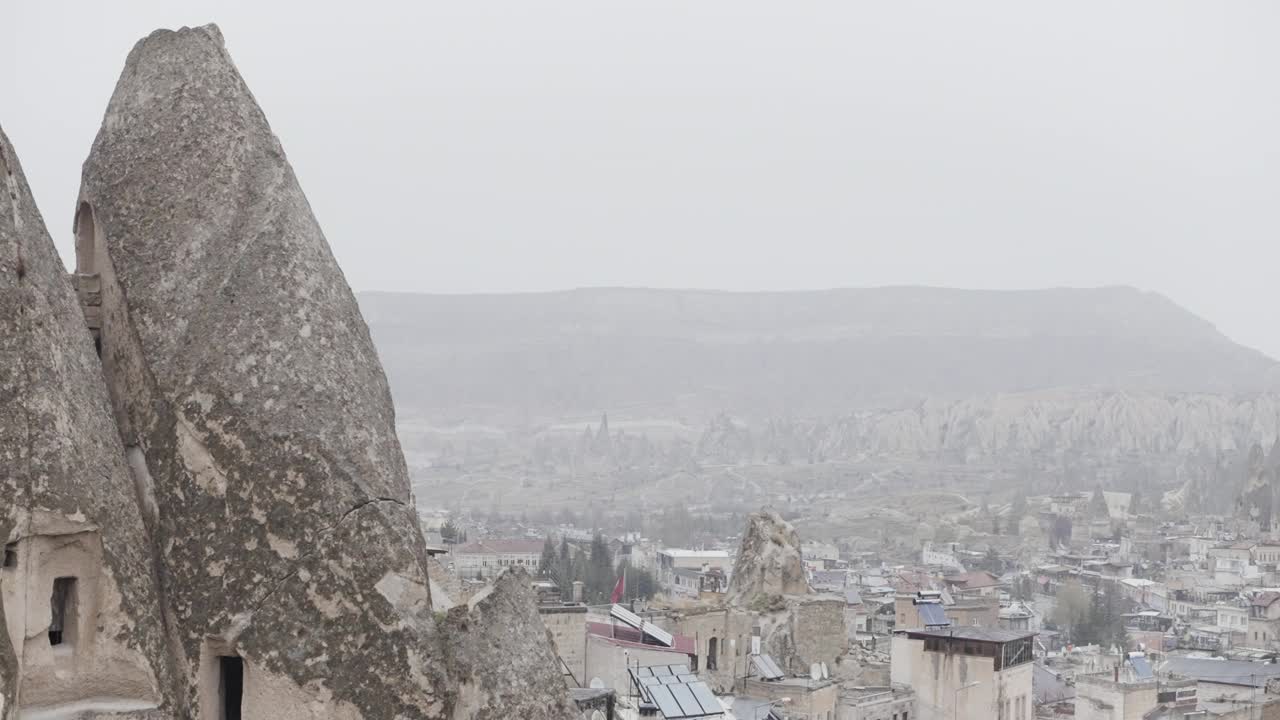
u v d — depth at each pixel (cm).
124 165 2723
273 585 2486
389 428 2705
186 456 2530
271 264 2648
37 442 2275
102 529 2353
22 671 2256
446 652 2625
